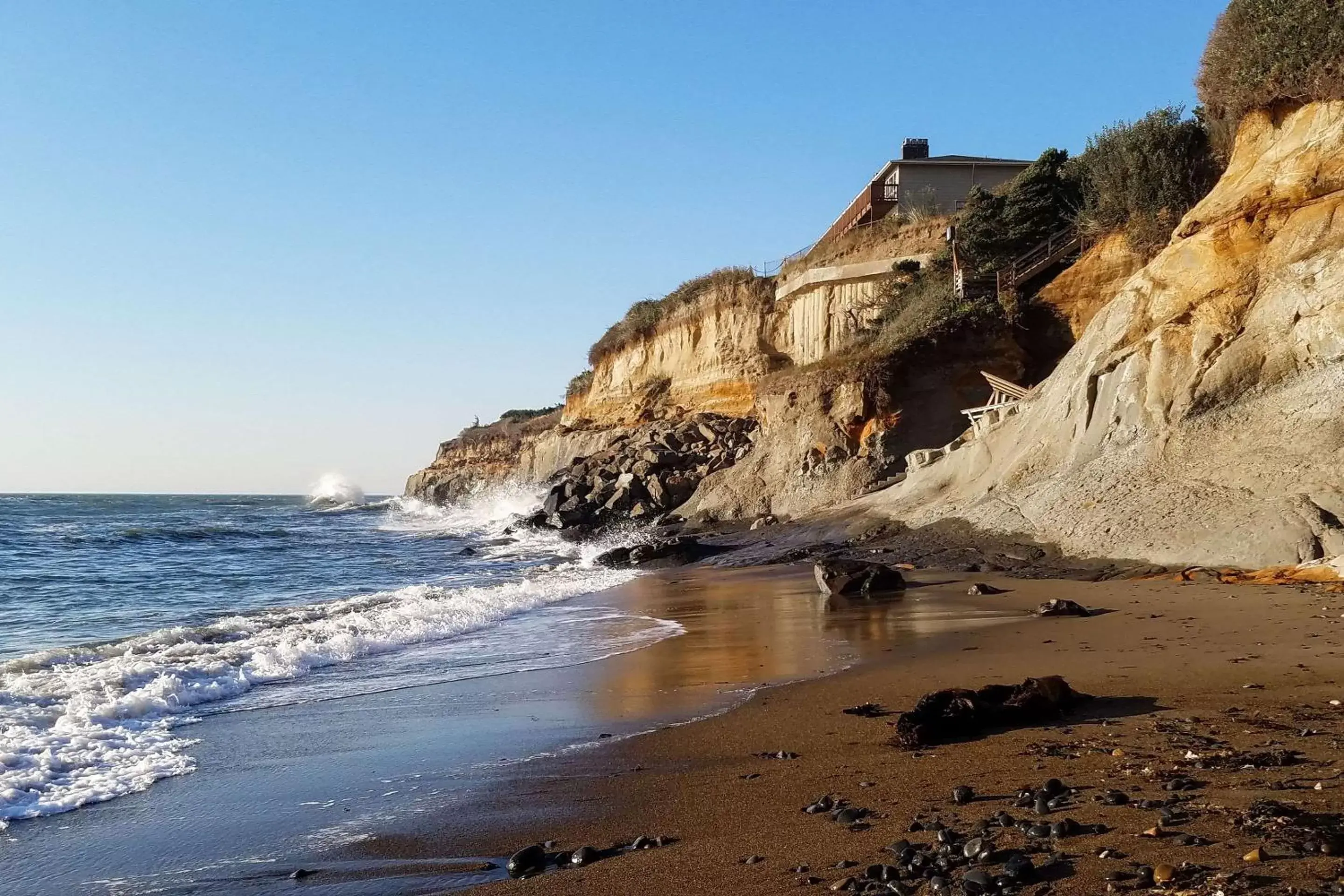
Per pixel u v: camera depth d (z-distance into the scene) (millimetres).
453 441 90188
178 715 8688
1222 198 20656
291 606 17641
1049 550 17828
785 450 33969
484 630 14086
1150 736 6254
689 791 5820
